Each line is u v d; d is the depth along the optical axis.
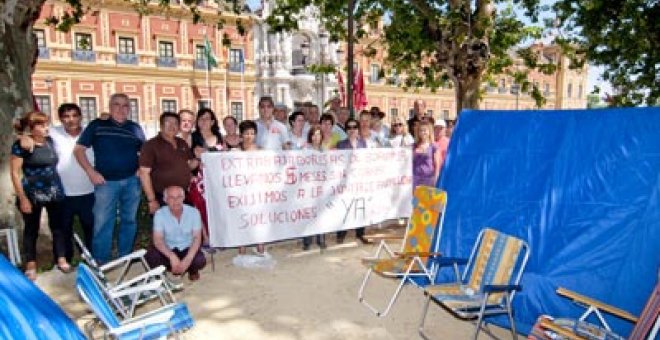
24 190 5.18
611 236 4.21
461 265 5.15
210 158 5.83
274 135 6.77
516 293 4.54
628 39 11.64
